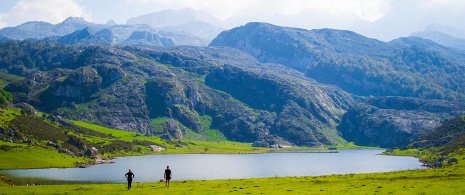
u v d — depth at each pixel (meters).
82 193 88.56
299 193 83.19
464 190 78.94
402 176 112.12
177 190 91.62
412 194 77.00
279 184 102.62
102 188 99.38
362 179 109.06
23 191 93.25
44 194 88.50
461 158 194.88
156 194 85.19
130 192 89.44
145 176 194.50
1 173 197.62
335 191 84.81
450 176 105.25
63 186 106.75
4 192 91.62
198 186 101.12
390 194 78.06
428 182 94.25
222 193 85.19
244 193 84.75
